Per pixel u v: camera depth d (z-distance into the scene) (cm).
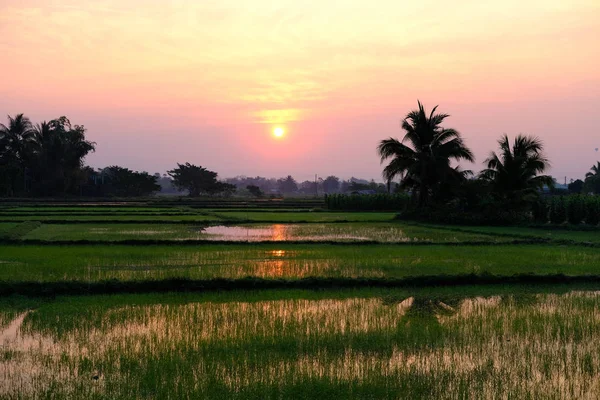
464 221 3547
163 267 1700
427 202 3941
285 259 1900
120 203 6550
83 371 815
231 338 983
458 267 1723
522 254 2044
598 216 3238
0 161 7588
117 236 2623
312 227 3362
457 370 834
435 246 2323
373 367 840
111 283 1368
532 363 867
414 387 765
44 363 849
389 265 1761
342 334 1012
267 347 931
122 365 840
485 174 3741
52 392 738
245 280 1428
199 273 1580
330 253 2069
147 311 1176
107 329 1037
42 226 3234
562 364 864
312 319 1123
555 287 1486
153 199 8162
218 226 3412
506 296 1377
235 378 788
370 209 5822
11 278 1453
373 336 1001
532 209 3597
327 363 855
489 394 746
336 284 1455
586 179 8181
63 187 8125
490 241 2480
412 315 1171
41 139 8144
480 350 929
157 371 814
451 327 1067
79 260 1812
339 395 734
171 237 2606
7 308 1196
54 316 1125
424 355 901
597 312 1203
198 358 873
